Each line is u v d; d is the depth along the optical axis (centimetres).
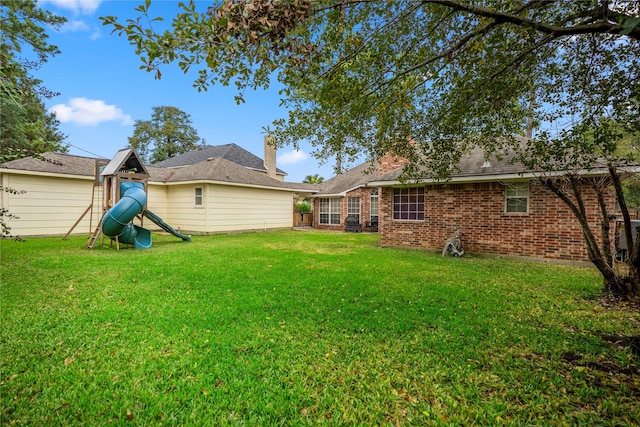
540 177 534
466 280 625
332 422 220
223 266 722
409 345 336
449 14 297
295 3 213
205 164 1723
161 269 677
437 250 1048
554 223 854
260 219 1791
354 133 407
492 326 389
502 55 337
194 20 221
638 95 311
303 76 300
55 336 340
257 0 205
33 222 1249
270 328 373
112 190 1134
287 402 240
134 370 277
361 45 320
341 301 477
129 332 353
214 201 1535
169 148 3669
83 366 283
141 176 1141
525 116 392
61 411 224
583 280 631
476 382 270
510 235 921
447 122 398
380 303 473
